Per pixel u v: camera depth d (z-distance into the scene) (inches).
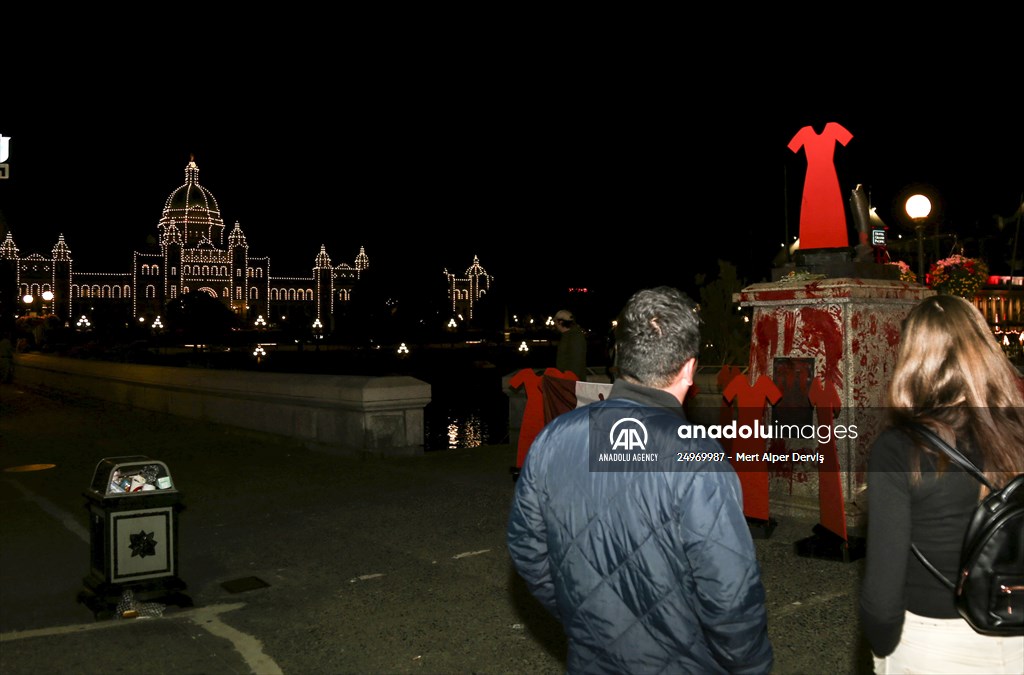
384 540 276.5
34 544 281.3
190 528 300.7
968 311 92.3
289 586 231.0
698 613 81.2
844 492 264.4
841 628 187.6
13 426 637.3
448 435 893.8
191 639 190.1
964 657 85.4
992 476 84.4
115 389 784.9
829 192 289.4
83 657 179.2
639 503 83.5
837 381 266.2
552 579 92.2
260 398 525.0
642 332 88.6
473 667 174.9
